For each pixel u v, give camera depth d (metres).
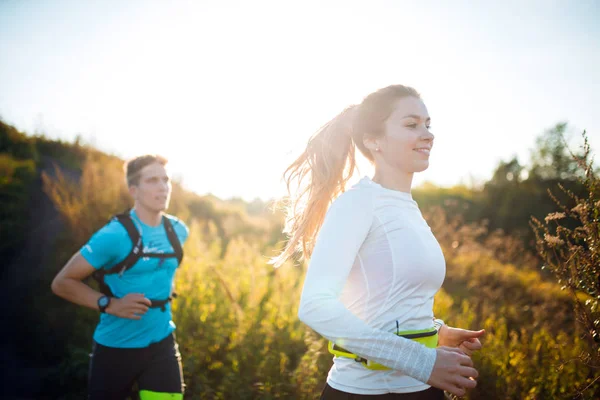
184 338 4.02
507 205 14.19
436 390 1.63
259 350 3.83
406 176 1.75
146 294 2.88
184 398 3.61
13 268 6.30
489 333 4.02
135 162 3.03
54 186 7.79
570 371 3.04
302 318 1.46
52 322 5.03
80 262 2.78
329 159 1.92
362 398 1.56
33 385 4.31
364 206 1.57
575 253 2.06
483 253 8.90
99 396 2.75
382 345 1.39
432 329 1.63
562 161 14.45
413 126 1.68
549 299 6.54
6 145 11.38
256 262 6.38
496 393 3.23
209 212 11.60
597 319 2.06
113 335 2.76
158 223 3.10
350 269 1.55
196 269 5.41
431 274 1.59
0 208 7.48
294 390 3.43
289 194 2.11
